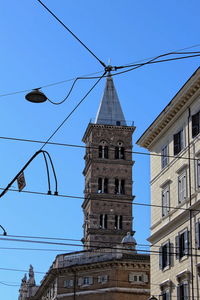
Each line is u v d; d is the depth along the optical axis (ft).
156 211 206.39
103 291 304.50
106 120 458.50
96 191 438.81
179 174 189.67
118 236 424.46
